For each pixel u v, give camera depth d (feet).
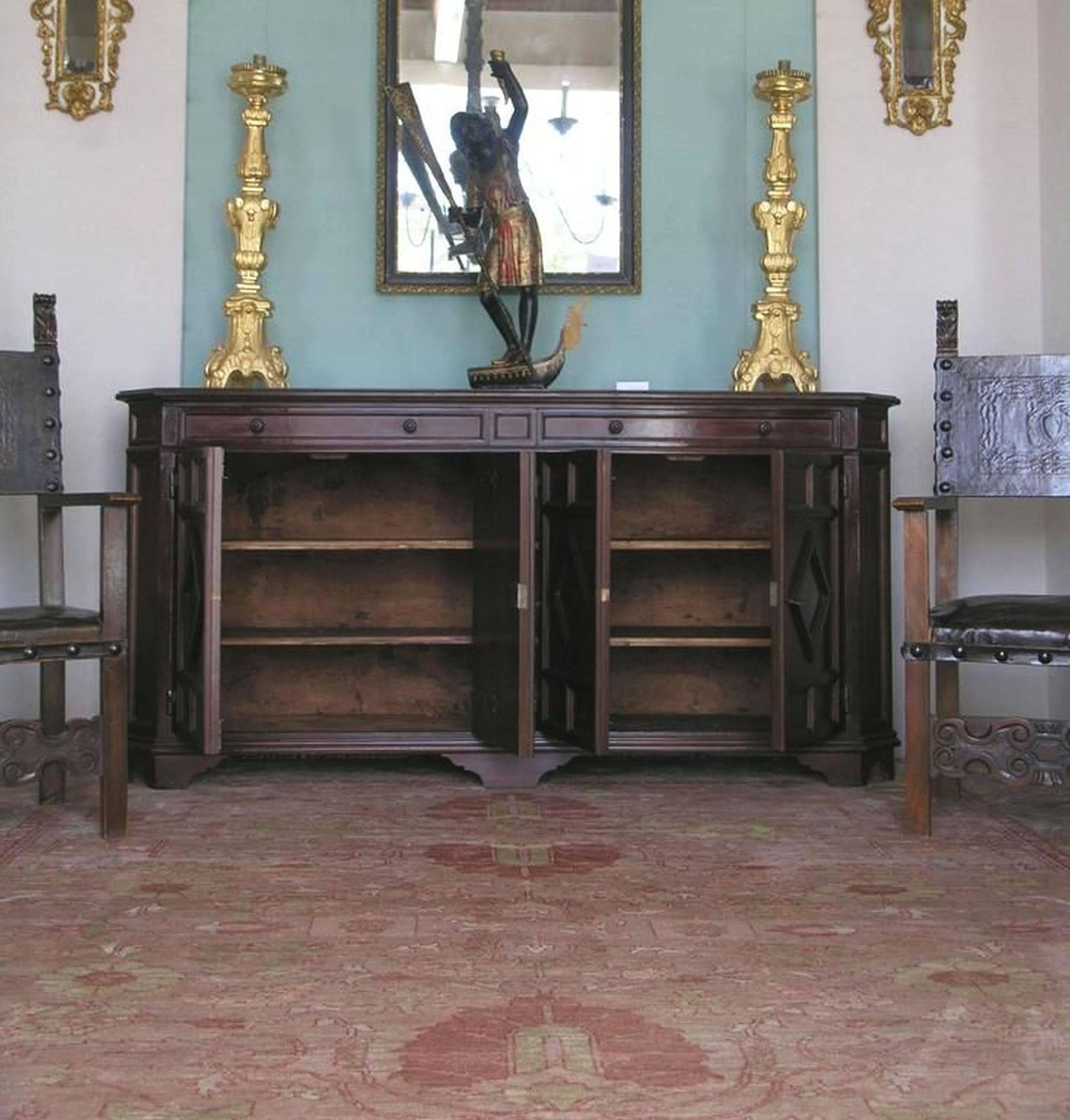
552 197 15.07
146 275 14.98
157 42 15.05
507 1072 6.46
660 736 13.28
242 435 13.10
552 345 15.15
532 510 12.78
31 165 14.96
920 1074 6.44
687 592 14.82
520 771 13.33
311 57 15.08
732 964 8.01
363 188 15.10
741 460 14.80
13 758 10.64
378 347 15.10
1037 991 7.56
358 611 14.74
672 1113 6.02
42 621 10.59
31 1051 6.68
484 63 14.99
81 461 14.88
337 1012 7.21
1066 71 14.61
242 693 14.57
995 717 12.17
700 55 15.21
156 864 10.22
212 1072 6.44
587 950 8.27
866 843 11.02
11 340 14.92
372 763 14.42
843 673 13.43
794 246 15.26
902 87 15.24
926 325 15.16
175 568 13.15
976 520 15.28
